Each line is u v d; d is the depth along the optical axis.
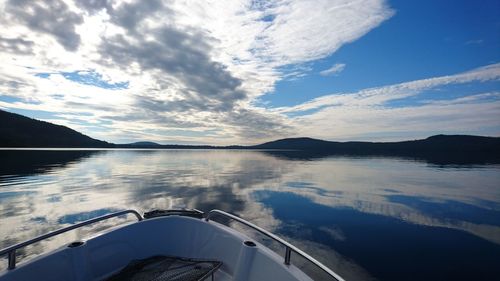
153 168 34.56
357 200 15.16
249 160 60.84
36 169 28.05
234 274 2.76
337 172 32.88
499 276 6.21
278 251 7.16
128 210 3.32
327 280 5.62
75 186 17.64
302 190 18.36
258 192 17.11
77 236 7.92
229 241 3.11
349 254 7.14
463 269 6.53
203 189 17.72
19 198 13.55
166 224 3.51
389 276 6.02
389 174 31.05
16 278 2.18
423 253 7.49
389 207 13.55
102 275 2.80
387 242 8.30
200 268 2.88
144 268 2.91
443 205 14.45
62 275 2.48
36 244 7.21
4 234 8.07
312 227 9.59
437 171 35.41
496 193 18.55
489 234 9.40
